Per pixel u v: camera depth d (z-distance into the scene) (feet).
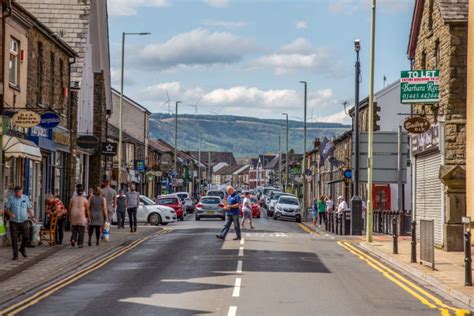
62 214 98.48
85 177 158.20
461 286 61.46
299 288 60.90
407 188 184.85
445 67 101.50
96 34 162.61
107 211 110.63
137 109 286.46
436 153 104.53
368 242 109.19
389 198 182.39
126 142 242.78
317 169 296.71
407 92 102.12
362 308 51.16
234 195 112.78
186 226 154.81
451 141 99.76
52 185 123.54
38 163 114.21
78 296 56.70
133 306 51.52
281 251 93.91
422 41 117.29
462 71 99.96
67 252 90.48
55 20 144.77
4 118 83.92
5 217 86.07
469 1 97.19
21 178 104.06
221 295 56.59
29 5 145.59
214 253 90.48
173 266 76.84
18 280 65.82
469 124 96.68
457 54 100.01
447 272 71.46
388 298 56.44
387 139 129.49
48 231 100.32
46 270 72.90
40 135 112.06
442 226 99.96
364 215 147.33
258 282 64.28
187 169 419.95
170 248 97.55
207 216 189.88
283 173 468.34
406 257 85.87
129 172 238.89
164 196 194.49
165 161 344.69
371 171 111.55
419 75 101.96
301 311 49.47
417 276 71.36
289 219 209.26
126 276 68.95
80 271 73.15
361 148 130.93
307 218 212.23
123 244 104.63
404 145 128.98
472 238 95.61
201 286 61.67
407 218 129.29
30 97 107.76
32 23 104.06
